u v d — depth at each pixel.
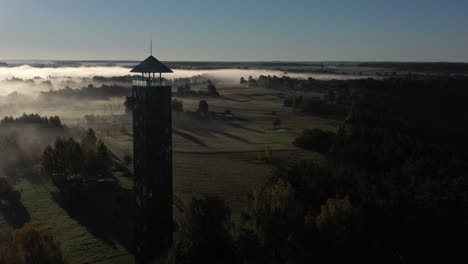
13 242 49.62
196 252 51.88
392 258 56.94
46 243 50.72
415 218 62.78
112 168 102.69
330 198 65.75
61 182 92.81
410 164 89.50
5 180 83.56
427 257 58.19
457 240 61.19
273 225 56.16
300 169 81.69
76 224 71.75
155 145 54.19
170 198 57.91
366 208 63.12
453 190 73.19
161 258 54.81
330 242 56.03
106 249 62.69
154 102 53.06
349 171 81.56
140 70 53.69
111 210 77.75
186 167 104.94
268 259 53.44
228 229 56.31
